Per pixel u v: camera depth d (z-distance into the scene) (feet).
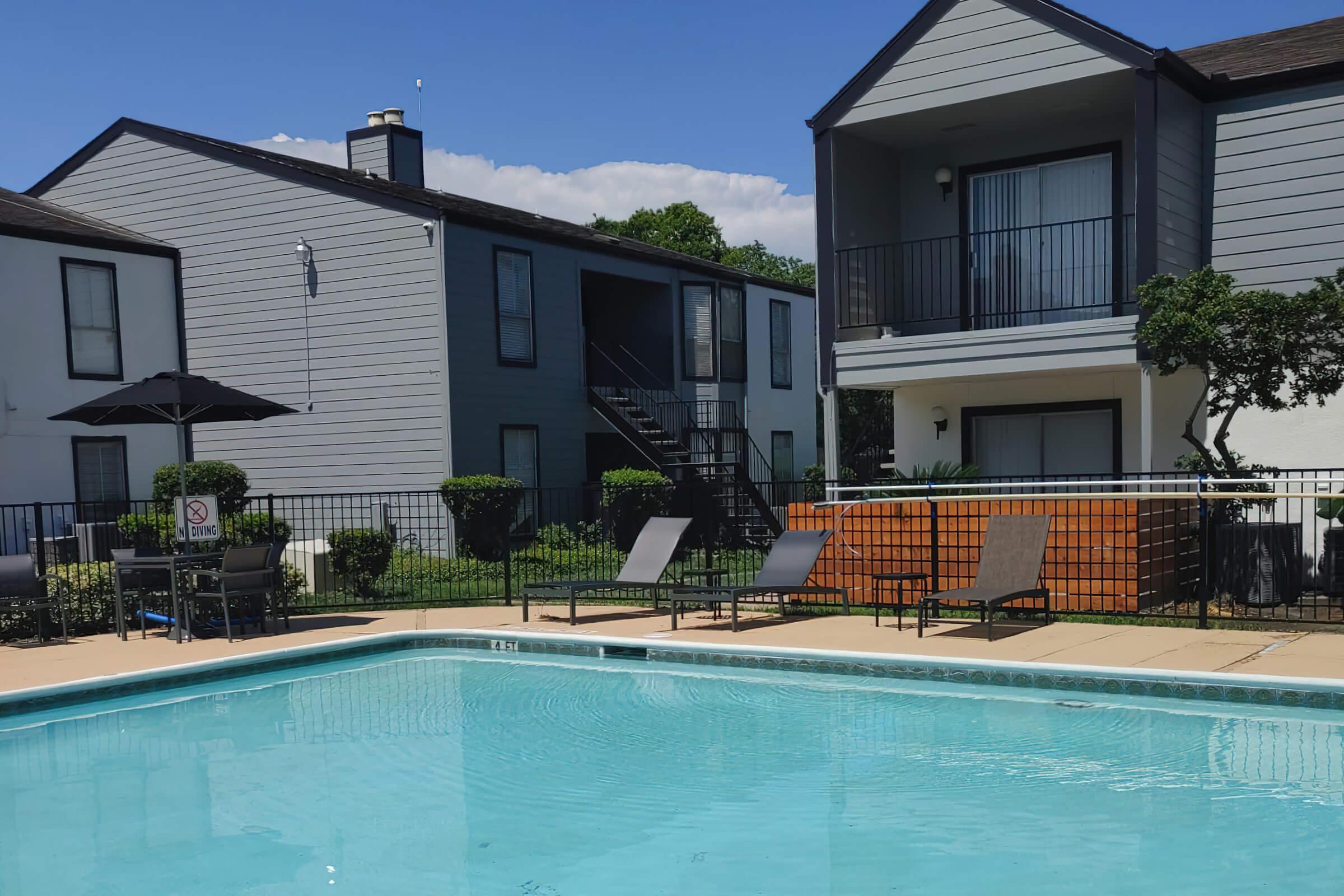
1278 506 40.09
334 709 26.81
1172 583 34.12
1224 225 42.34
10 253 58.13
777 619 34.71
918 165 48.98
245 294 65.57
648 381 77.87
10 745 24.03
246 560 33.71
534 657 32.32
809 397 95.09
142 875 16.37
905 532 35.45
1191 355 34.86
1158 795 18.49
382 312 61.36
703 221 157.28
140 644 33.19
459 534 58.39
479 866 16.37
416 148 76.23
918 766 20.57
